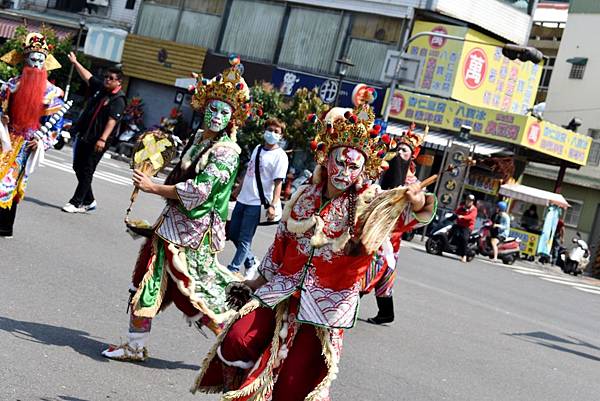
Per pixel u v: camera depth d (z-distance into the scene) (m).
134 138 35.12
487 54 34.12
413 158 9.46
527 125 31.55
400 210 4.85
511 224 33.66
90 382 6.06
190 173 6.64
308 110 29.48
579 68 43.38
